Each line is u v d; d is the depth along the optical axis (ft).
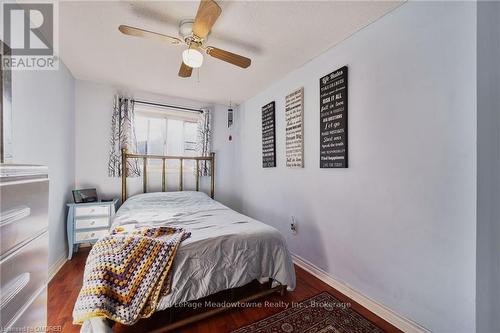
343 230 6.05
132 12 4.92
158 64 7.48
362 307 5.38
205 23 4.36
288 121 8.15
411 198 4.50
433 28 4.17
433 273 4.16
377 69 5.17
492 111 3.63
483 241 3.60
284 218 8.45
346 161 5.89
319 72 6.83
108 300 3.72
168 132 11.04
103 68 7.82
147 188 10.37
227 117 12.26
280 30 5.58
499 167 3.64
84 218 7.84
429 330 4.20
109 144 9.46
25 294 2.38
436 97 4.11
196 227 5.79
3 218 2.00
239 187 11.97
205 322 4.81
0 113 4.13
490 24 3.64
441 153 4.04
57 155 6.97
